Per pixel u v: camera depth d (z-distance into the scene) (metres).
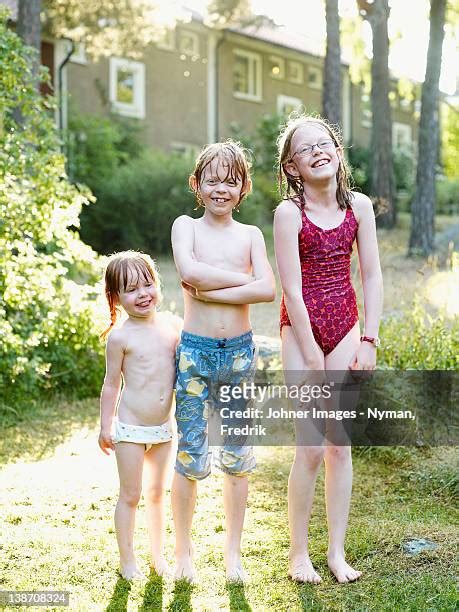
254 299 2.86
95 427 5.40
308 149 2.92
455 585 2.87
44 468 4.38
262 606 2.72
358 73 19.55
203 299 2.87
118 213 15.62
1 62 5.76
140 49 17.75
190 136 21.64
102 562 3.08
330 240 2.96
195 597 2.79
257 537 3.36
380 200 6.45
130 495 2.93
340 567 2.98
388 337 5.07
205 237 2.96
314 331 2.97
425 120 13.62
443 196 22.59
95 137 16.78
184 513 2.96
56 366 6.22
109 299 2.99
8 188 5.58
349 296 3.02
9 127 6.22
